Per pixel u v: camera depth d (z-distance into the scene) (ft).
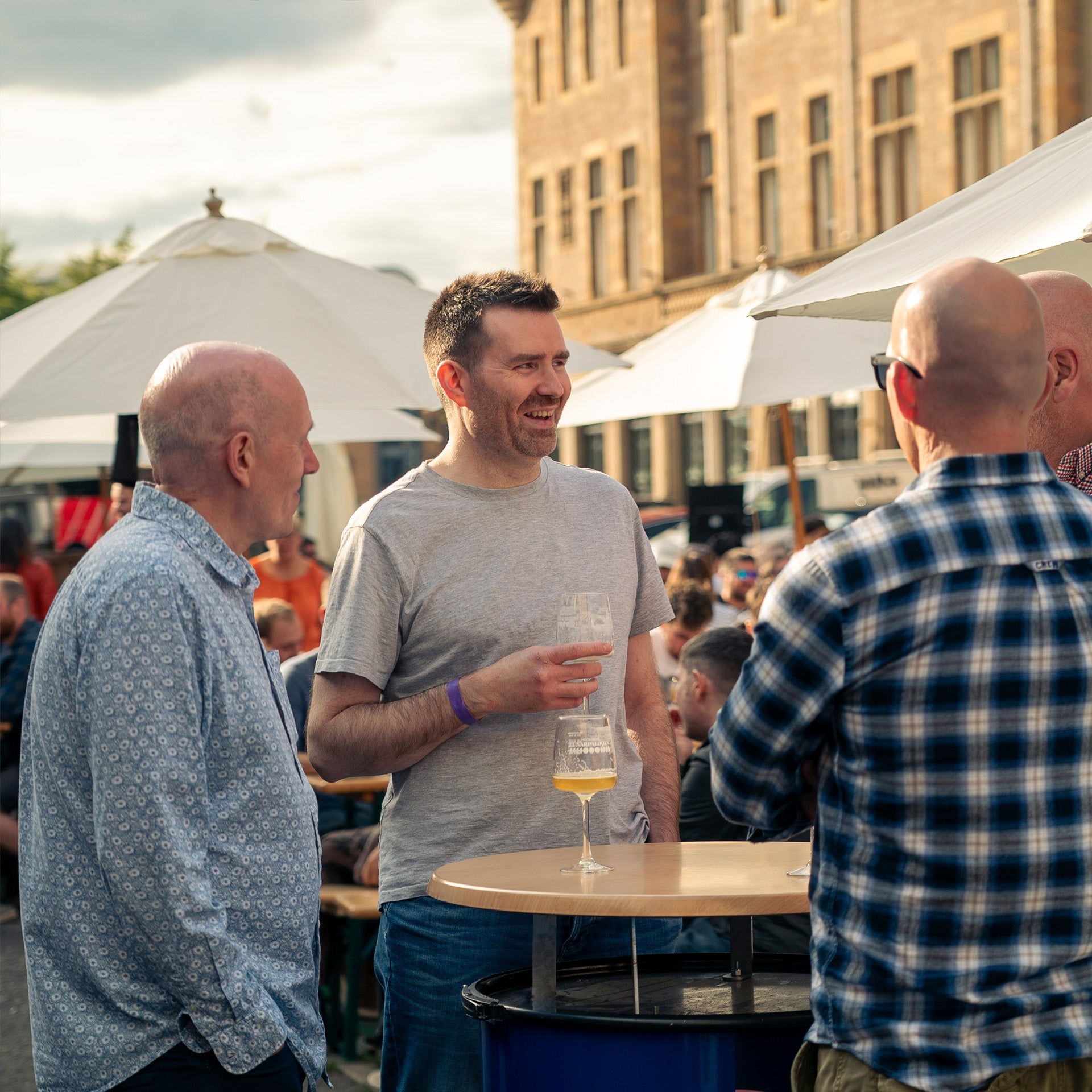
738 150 92.32
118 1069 7.20
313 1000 7.74
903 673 5.92
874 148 81.82
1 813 25.34
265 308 16.28
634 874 8.02
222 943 7.09
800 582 6.08
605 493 10.23
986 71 75.10
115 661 7.07
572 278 107.65
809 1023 7.59
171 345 15.69
